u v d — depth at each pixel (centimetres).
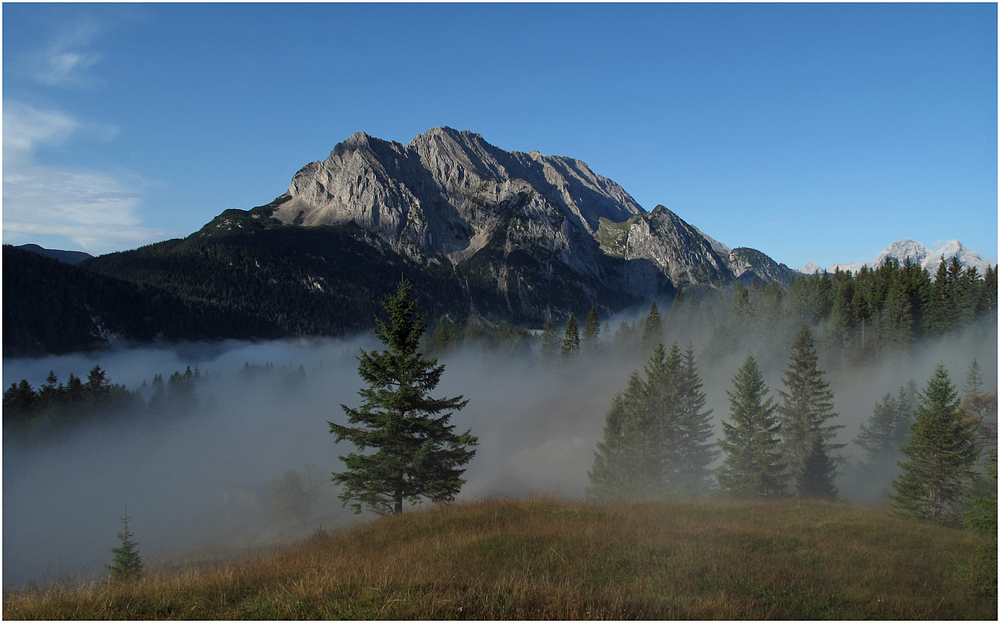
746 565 1605
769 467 3791
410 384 2902
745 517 2325
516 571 1467
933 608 1415
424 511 2428
